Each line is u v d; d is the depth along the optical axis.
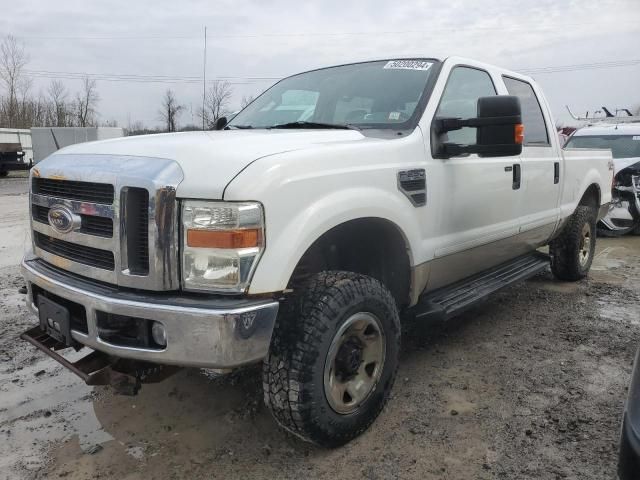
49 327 2.86
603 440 2.92
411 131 3.31
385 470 2.70
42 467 2.75
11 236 8.80
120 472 2.71
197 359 2.33
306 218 2.52
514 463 2.74
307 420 2.62
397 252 3.24
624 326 4.70
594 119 16.81
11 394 3.49
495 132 3.09
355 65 4.13
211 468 2.74
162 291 2.42
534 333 4.54
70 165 2.76
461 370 3.82
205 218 2.35
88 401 3.41
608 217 8.82
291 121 3.91
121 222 2.46
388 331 2.99
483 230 3.91
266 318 2.38
